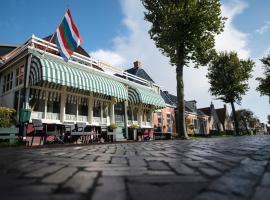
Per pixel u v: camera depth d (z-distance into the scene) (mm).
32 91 13688
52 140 13406
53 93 14656
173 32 19875
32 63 13367
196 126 41938
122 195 1880
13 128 11023
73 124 13984
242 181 2359
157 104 22141
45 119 13883
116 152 5938
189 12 19266
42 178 2570
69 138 13984
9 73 15891
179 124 19547
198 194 1907
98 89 15742
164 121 28578
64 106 15000
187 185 2217
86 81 14969
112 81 17719
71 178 2562
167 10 20031
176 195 1884
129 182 2355
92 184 2268
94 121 17031
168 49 21641
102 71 18250
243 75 43500
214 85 44656
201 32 20312
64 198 1791
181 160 4098
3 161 4129
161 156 4820
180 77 20406
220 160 4078
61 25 14273
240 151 5996
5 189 2086
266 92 45625
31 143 11547
